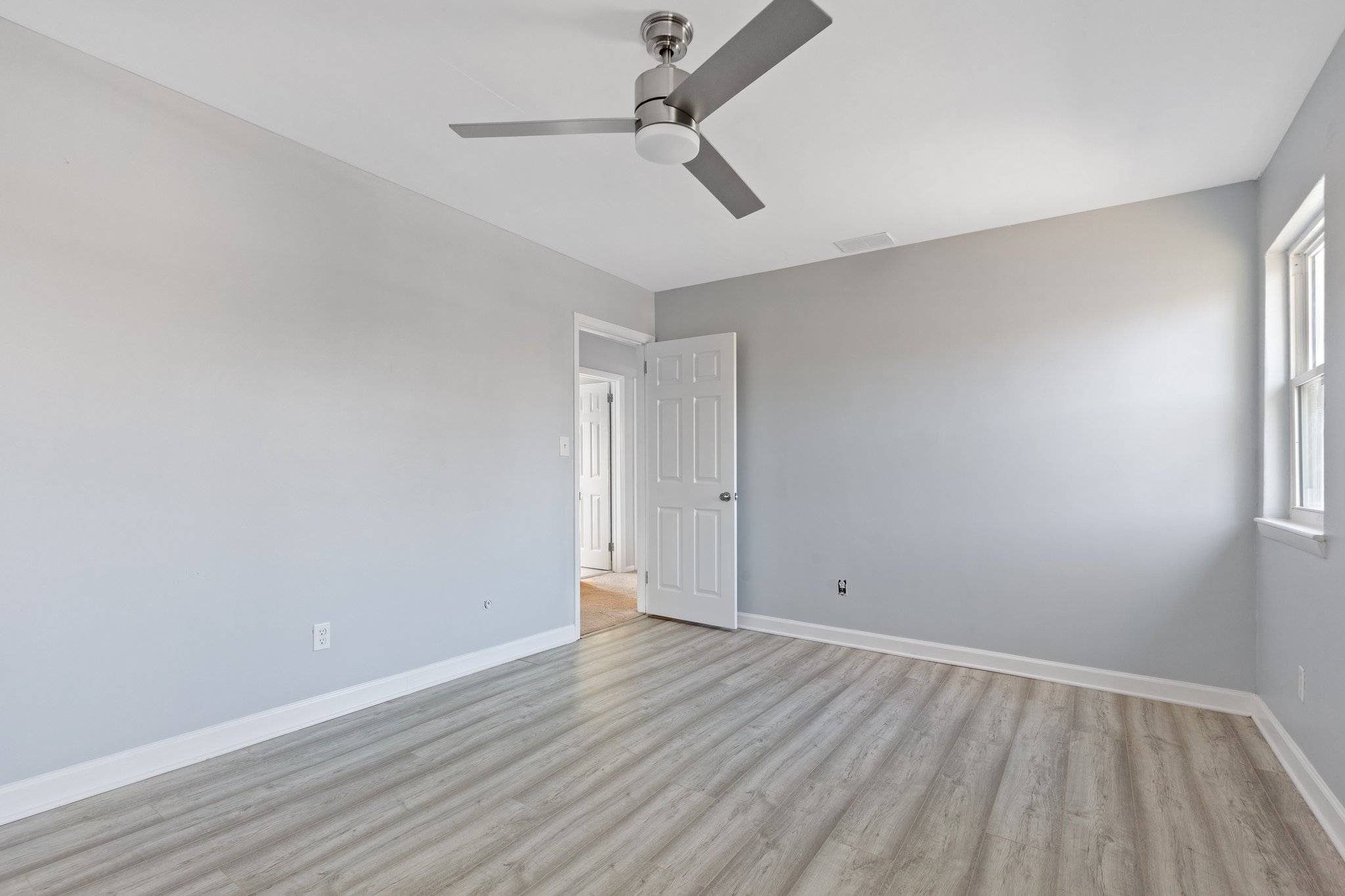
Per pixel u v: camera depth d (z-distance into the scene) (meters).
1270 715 2.64
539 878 1.75
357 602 2.91
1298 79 2.17
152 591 2.28
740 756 2.47
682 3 1.82
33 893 1.67
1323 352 2.50
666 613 4.64
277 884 1.72
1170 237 3.12
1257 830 1.99
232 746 2.48
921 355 3.77
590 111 2.44
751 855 1.86
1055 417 3.37
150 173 2.29
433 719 2.82
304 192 2.72
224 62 2.16
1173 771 2.36
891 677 3.40
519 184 3.07
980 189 3.06
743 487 4.44
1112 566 3.22
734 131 2.53
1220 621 2.98
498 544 3.59
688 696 3.10
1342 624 1.91
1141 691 3.14
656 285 4.71
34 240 2.04
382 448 3.01
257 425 2.57
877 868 1.80
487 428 3.53
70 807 2.08
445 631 3.30
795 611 4.20
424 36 2.00
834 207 3.28
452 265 3.34
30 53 2.03
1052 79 2.19
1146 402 3.16
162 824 1.99
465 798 2.16
